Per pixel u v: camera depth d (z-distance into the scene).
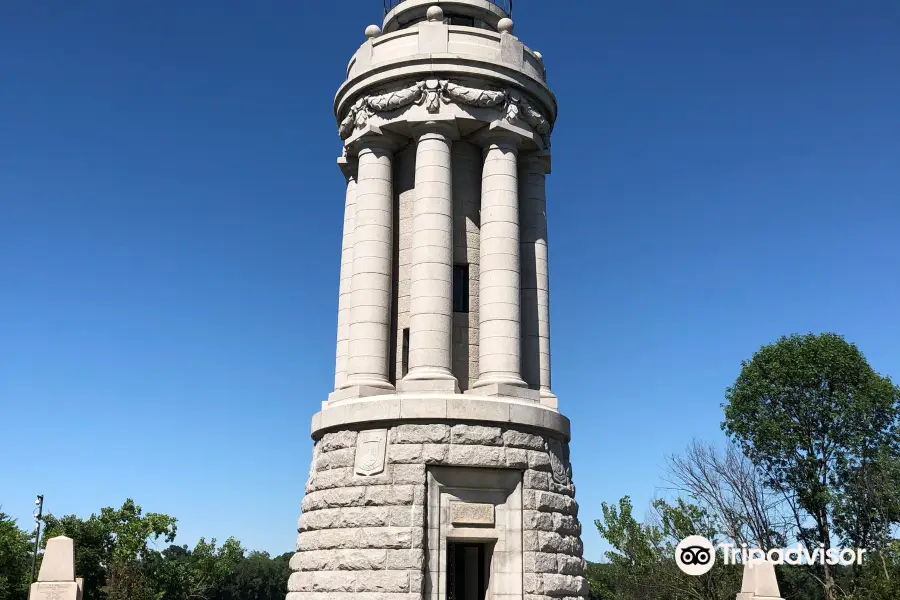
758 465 52.47
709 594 47.31
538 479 21.66
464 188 24.23
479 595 21.88
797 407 51.53
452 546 21.50
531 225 25.03
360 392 22.19
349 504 21.17
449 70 23.33
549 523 21.55
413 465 20.81
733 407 53.75
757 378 52.69
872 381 50.41
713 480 49.66
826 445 50.91
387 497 20.72
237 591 107.06
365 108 24.12
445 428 21.05
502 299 22.75
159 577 68.31
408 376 22.08
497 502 21.22
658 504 50.75
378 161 24.17
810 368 50.78
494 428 21.33
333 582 20.77
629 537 53.31
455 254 23.67
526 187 25.31
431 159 23.20
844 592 47.56
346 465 21.66
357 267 23.52
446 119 23.19
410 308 22.92
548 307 24.77
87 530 68.06
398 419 21.22
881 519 47.34
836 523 49.66
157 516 68.38
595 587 55.81
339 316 25.38
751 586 28.55
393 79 23.73
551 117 25.75
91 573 68.12
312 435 23.81
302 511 23.28
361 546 20.61
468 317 23.39
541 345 24.16
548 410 22.44
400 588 19.95
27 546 62.62
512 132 23.84
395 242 24.44
